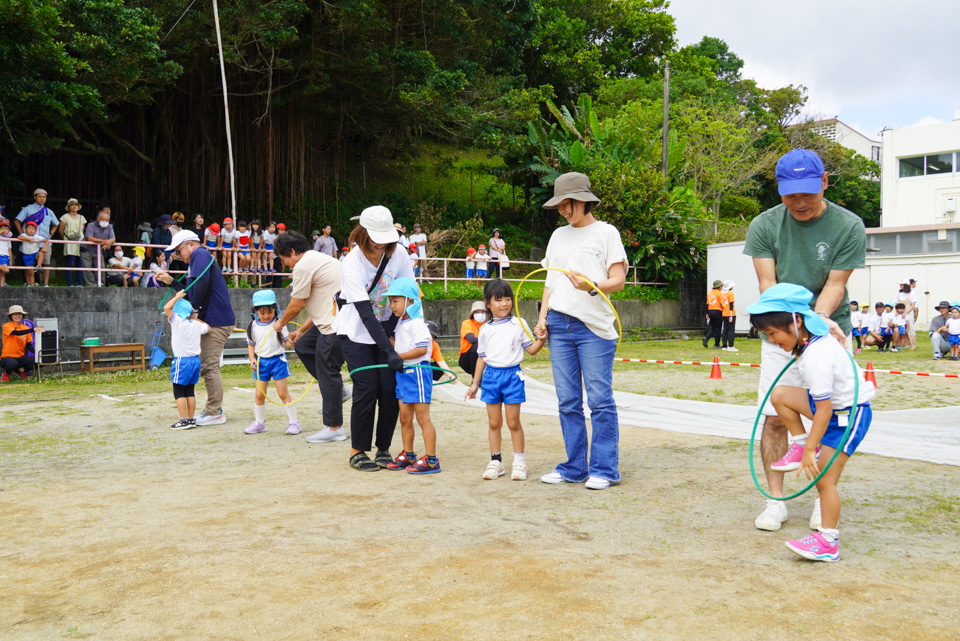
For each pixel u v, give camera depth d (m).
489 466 4.71
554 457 5.36
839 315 3.63
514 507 3.91
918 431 5.91
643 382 10.49
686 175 30.27
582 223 4.59
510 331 4.67
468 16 22.23
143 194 20.88
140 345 12.63
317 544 3.24
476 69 23.31
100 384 10.73
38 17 11.75
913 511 3.77
